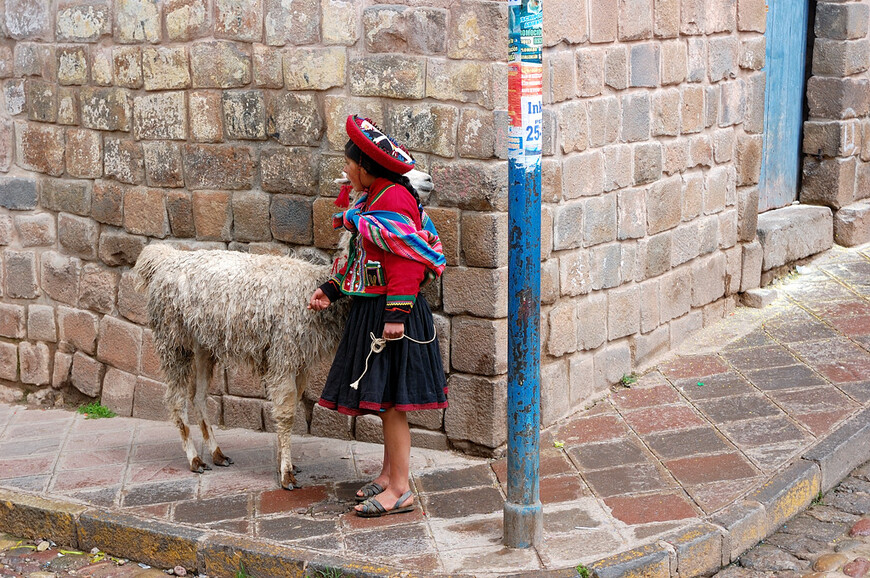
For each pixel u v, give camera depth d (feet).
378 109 16.37
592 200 17.72
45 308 21.33
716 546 13.46
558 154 16.70
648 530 13.61
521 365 12.88
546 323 17.03
